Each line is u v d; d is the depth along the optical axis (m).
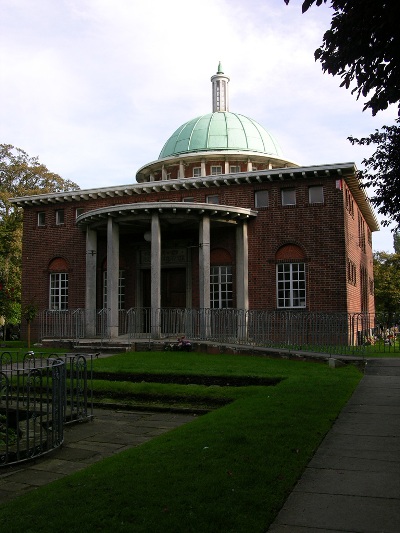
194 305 25.75
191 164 33.53
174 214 22.78
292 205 24.31
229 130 34.25
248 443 7.64
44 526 4.98
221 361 17.20
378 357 17.30
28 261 30.06
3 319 38.50
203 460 6.85
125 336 23.59
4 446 8.47
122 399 13.32
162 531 4.79
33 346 25.06
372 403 10.67
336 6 6.78
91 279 25.19
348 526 5.01
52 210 29.83
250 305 24.58
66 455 8.55
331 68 7.32
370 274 36.97
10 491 6.81
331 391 11.53
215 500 5.50
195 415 11.88
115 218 23.55
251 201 25.14
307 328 20.42
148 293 27.16
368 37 6.85
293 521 5.14
